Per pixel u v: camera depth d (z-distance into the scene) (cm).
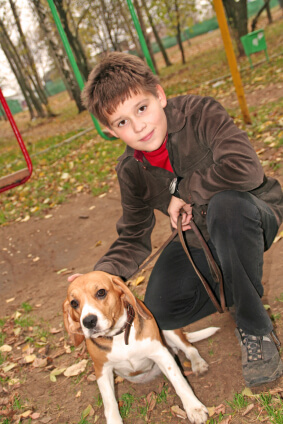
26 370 311
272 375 206
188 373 250
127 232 244
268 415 197
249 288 189
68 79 1970
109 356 226
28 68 2711
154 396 242
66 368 296
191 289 232
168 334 260
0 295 461
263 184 211
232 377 233
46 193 751
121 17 2295
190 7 2033
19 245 578
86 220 583
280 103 696
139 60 197
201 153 205
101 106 194
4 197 830
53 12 393
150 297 237
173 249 238
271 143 547
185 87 1374
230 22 1530
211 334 269
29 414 262
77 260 485
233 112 782
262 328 195
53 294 422
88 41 2228
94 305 208
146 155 212
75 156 955
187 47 3619
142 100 191
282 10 2950
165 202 231
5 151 1720
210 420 209
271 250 335
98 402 254
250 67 1184
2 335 370
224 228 185
